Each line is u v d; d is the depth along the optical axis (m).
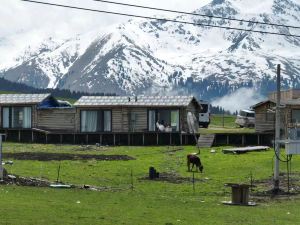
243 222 31.77
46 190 40.09
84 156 66.50
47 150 74.50
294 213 36.03
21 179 43.62
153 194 42.50
